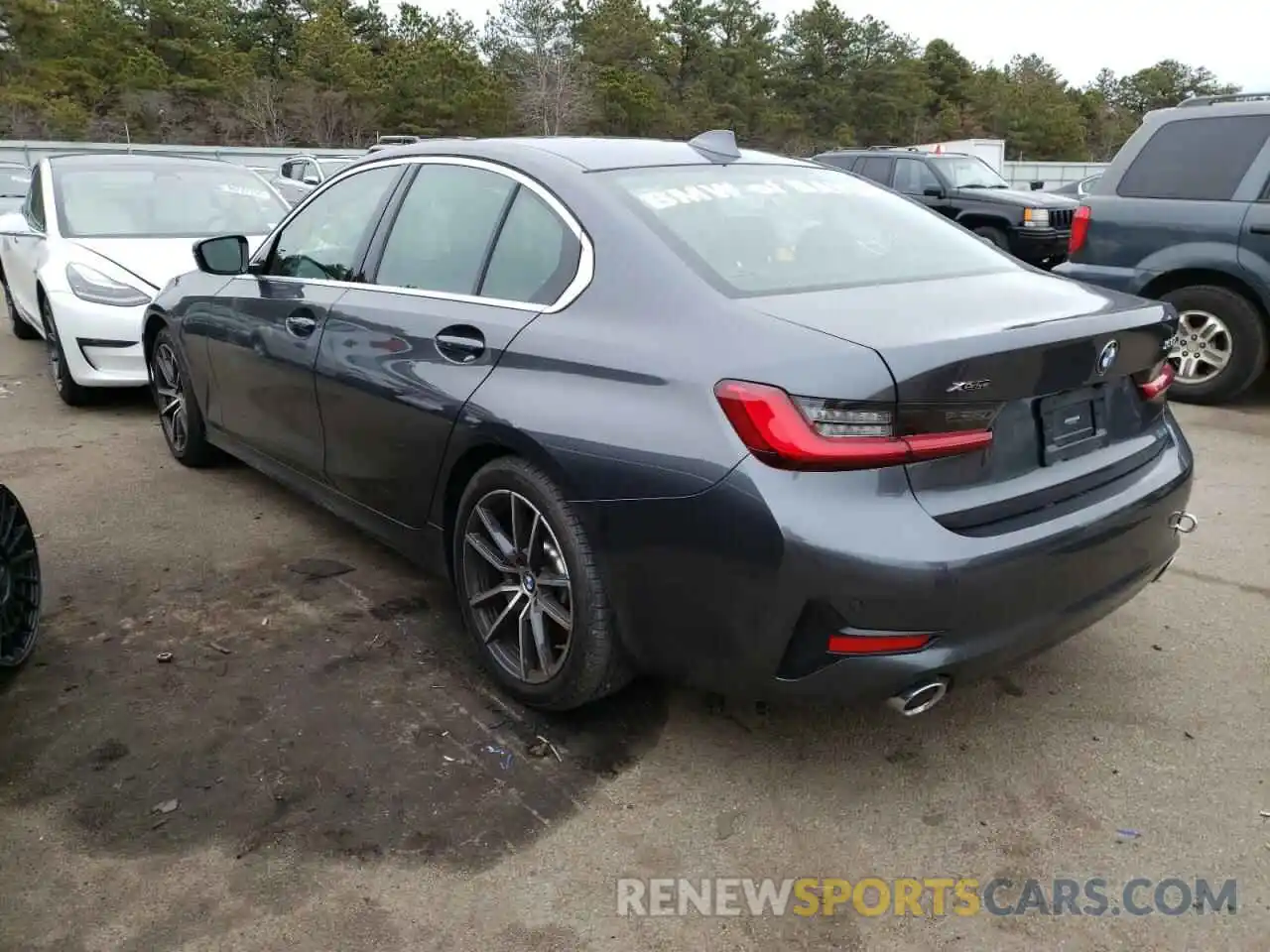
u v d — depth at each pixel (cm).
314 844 263
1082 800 280
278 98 5172
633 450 265
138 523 476
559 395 286
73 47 5297
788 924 239
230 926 237
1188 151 688
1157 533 294
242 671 345
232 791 283
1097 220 721
